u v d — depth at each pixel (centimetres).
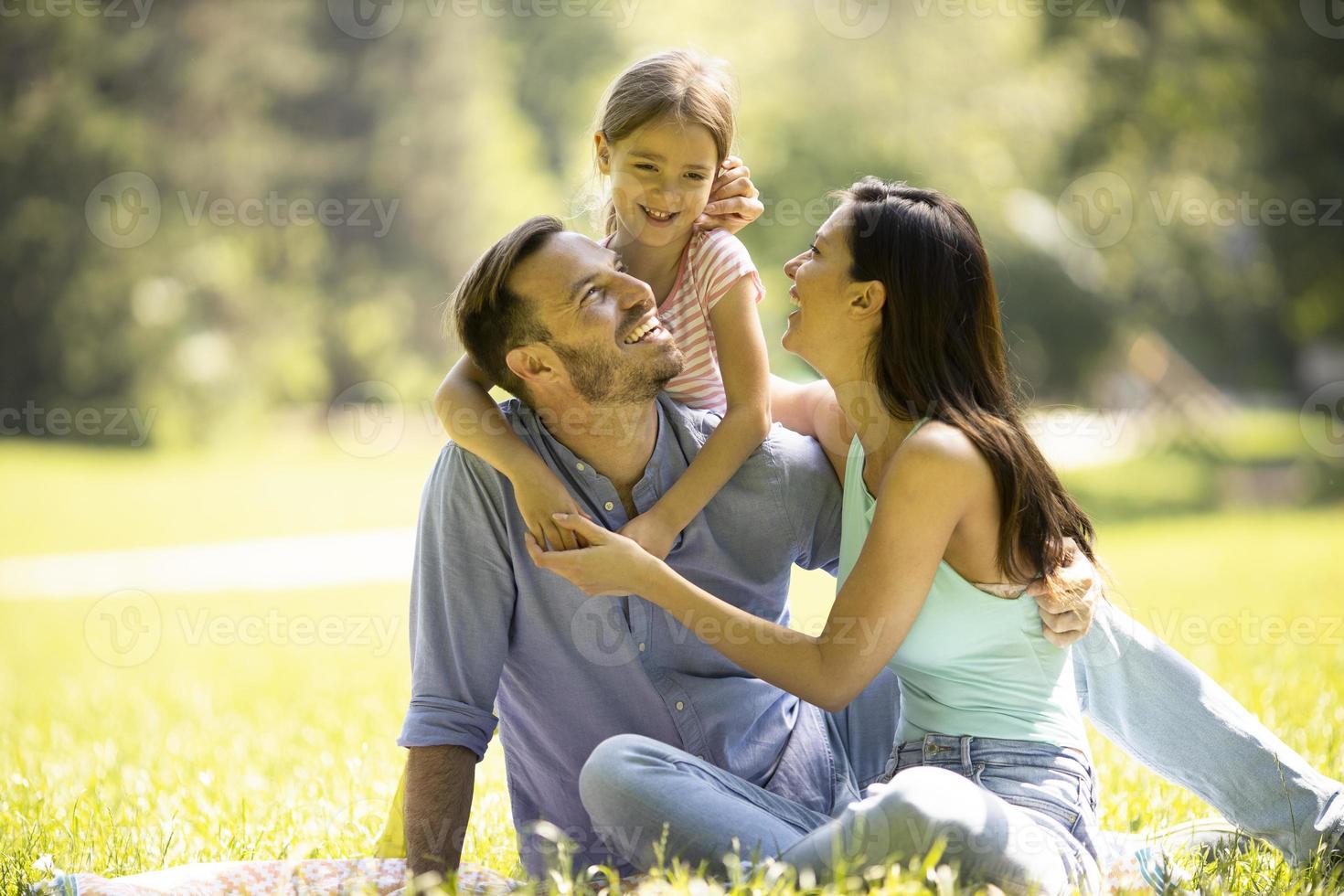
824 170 5628
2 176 7681
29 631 3253
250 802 1062
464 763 791
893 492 767
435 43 8681
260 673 2170
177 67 8031
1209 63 6538
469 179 8606
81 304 7725
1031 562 776
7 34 7738
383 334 8381
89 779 1187
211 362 7994
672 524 802
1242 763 834
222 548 5147
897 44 6050
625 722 814
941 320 801
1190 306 6781
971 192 5794
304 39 8456
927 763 788
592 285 786
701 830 709
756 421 850
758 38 6106
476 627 801
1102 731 879
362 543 5147
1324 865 807
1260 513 5253
